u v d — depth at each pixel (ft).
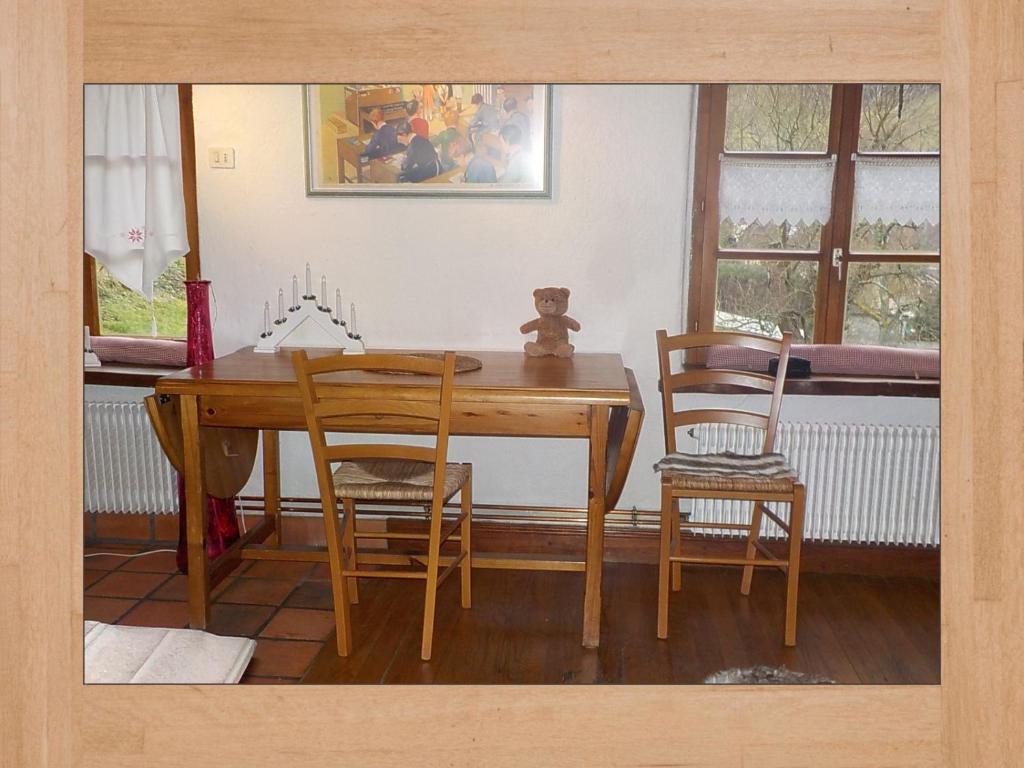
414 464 8.23
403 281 9.78
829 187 9.39
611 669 7.54
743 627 8.27
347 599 7.68
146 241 9.31
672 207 9.52
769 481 7.99
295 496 9.82
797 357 9.45
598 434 7.66
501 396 7.70
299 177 9.61
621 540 9.48
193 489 8.14
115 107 9.20
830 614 8.55
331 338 9.58
